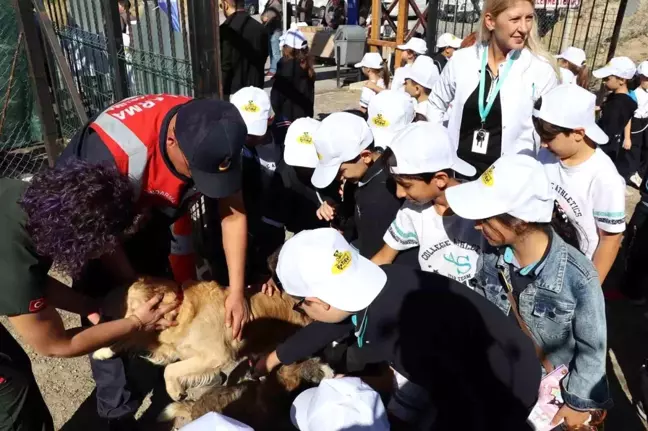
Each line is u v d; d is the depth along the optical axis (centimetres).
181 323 260
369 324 212
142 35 498
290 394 308
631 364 372
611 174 259
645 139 688
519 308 221
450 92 350
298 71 649
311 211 367
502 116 324
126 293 246
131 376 347
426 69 523
